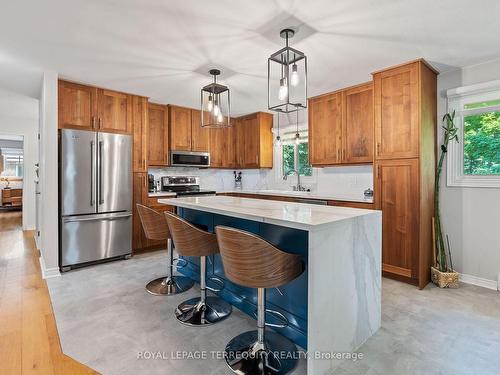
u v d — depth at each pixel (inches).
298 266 63.6
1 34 89.4
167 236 105.5
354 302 70.0
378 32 88.2
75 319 84.3
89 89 137.6
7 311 88.8
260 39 92.7
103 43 95.5
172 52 102.1
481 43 95.5
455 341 73.7
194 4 74.0
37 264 138.1
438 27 85.4
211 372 62.2
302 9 76.3
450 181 119.6
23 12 77.5
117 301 96.6
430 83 115.9
